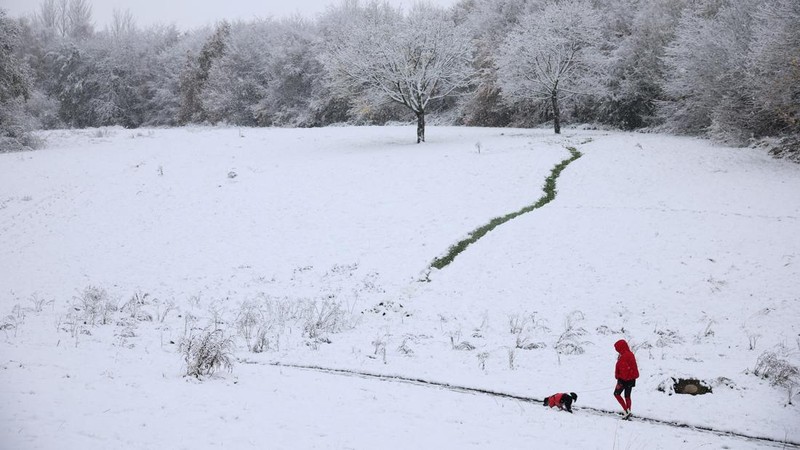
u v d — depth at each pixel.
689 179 26.44
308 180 29.69
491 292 17.94
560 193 25.67
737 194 23.86
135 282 20.30
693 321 15.42
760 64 27.88
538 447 8.46
